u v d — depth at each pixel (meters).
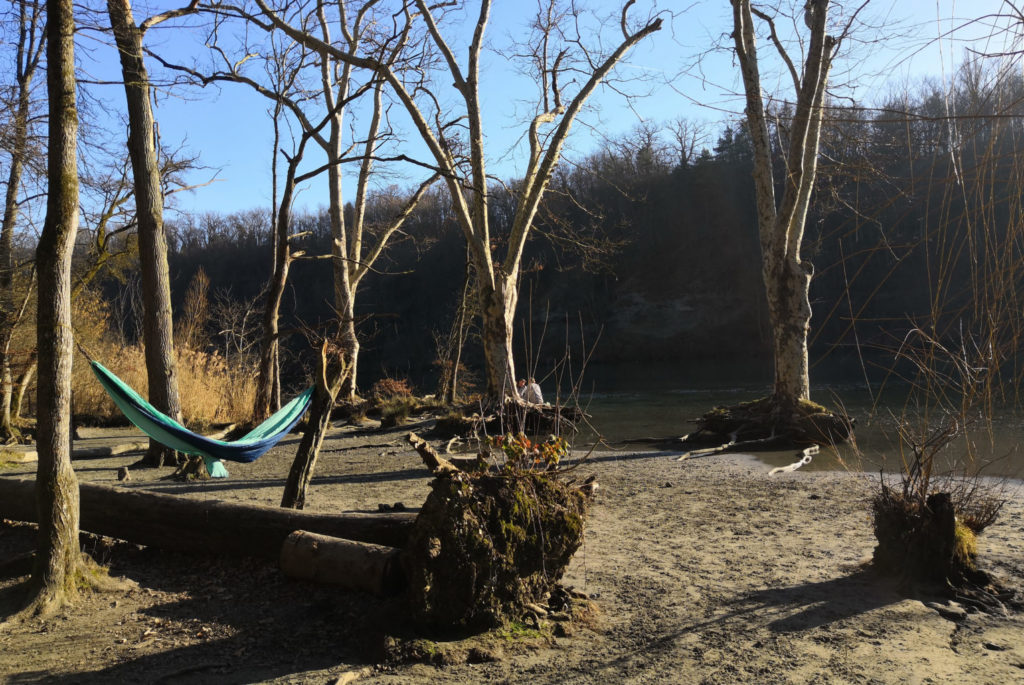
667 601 5.73
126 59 13.68
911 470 6.18
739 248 63.03
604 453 15.28
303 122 11.75
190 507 7.08
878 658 4.55
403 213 29.23
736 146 59.91
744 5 16.16
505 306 19.88
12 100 13.72
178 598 6.20
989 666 4.40
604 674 4.46
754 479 11.38
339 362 8.43
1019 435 12.25
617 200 61.69
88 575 6.35
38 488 6.13
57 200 6.06
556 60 21.44
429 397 27.22
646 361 63.88
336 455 16.61
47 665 4.89
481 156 19.94
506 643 4.88
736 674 4.40
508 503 5.09
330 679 4.45
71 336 6.27
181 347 26.81
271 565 6.75
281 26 14.31
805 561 6.68
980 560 6.48
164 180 22.56
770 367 49.62
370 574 5.60
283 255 18.36
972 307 5.65
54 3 6.07
